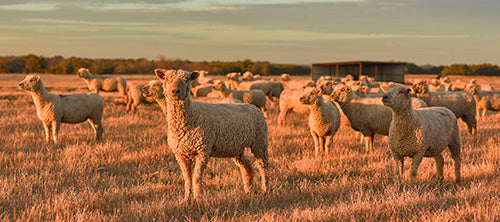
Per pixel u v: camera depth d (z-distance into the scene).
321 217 5.00
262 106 18.02
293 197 6.19
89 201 5.81
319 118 9.26
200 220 5.09
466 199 5.70
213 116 5.66
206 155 5.55
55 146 10.25
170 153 9.64
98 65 81.88
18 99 24.89
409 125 6.32
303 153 9.88
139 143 10.88
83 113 11.08
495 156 8.84
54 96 10.53
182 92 5.04
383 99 6.14
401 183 6.49
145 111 18.84
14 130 12.63
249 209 5.62
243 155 6.51
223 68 90.94
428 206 5.48
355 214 5.20
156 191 6.58
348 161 8.86
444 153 9.45
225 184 7.04
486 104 16.52
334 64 47.81
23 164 8.07
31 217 5.18
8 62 93.00
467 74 101.12
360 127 9.89
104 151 9.59
